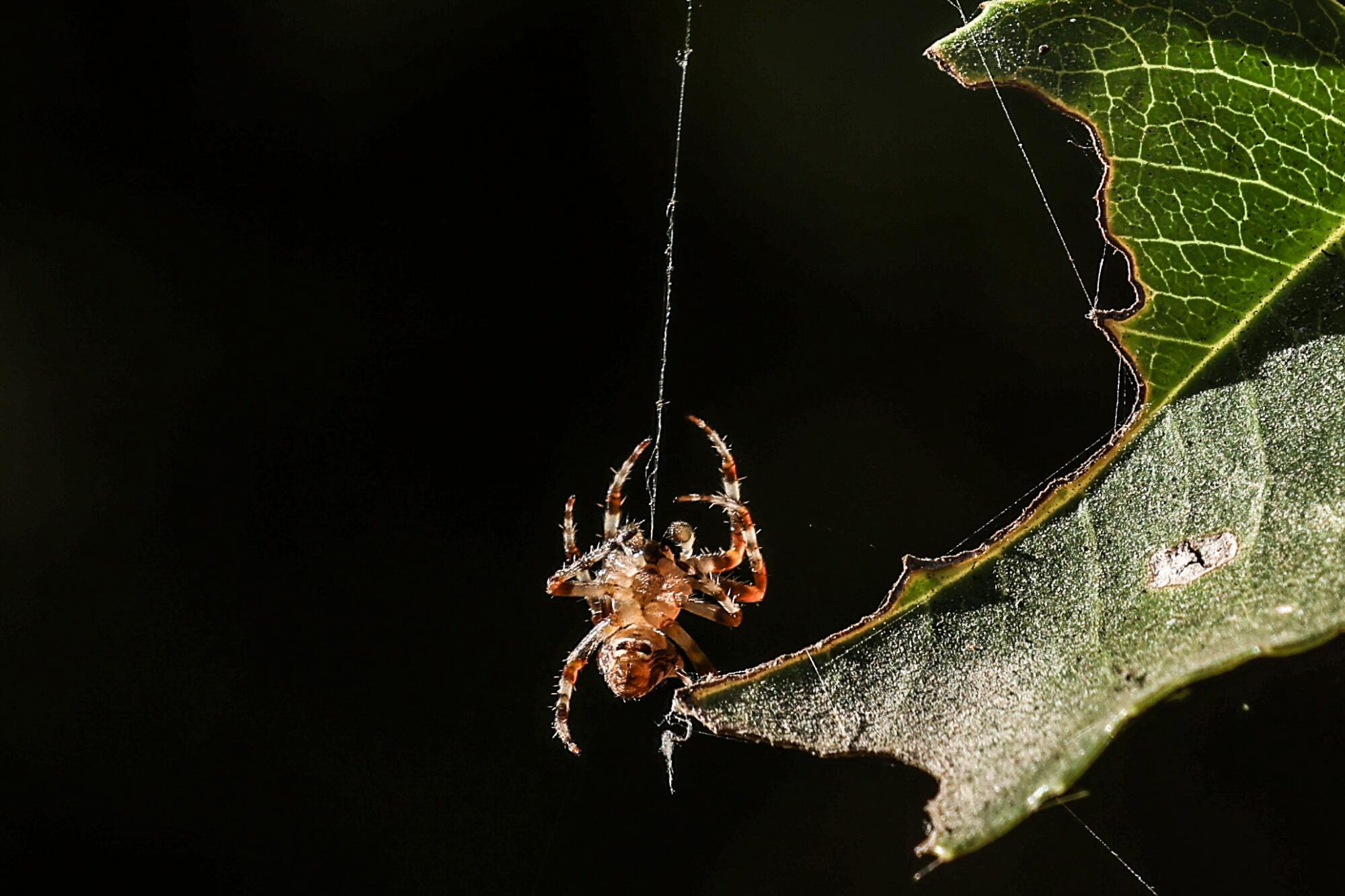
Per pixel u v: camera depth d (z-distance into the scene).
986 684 0.10
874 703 0.11
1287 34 0.10
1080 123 0.11
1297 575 0.08
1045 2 0.11
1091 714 0.09
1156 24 0.11
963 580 0.11
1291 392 0.10
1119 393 0.11
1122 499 0.10
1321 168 0.10
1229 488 0.09
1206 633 0.08
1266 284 0.10
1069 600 0.10
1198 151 0.10
